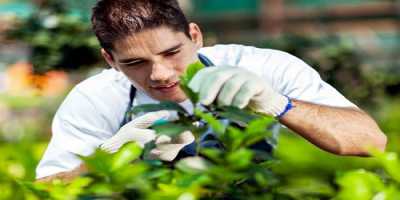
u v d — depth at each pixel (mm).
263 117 2057
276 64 3145
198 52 3236
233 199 1997
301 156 3049
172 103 2064
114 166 1929
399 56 14016
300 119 2713
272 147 2461
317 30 15727
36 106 10406
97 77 3301
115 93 3193
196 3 16344
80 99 3246
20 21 7664
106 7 2705
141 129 2553
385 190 1959
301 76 3107
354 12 15742
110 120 3197
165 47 2619
